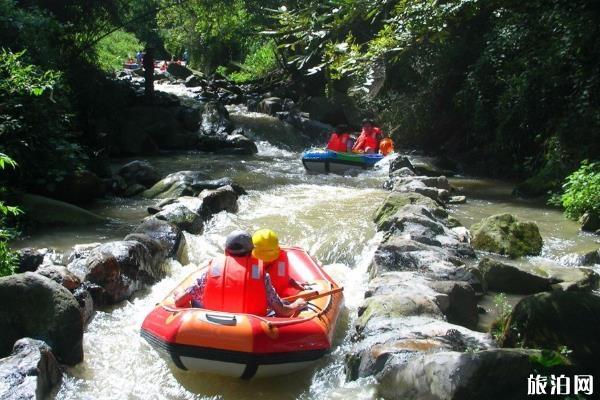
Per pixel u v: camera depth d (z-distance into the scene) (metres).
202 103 21.00
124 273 6.84
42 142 9.98
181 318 5.00
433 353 4.37
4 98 9.52
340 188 11.94
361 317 5.73
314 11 4.32
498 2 4.77
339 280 7.55
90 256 6.82
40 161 9.99
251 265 5.30
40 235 8.45
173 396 4.96
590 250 8.05
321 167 14.01
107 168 12.09
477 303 6.68
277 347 4.93
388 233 8.30
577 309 4.75
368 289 6.42
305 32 4.33
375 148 15.25
